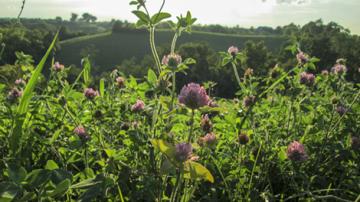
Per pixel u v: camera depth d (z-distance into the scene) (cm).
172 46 289
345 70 525
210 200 268
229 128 381
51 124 331
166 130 270
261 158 321
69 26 15288
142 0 281
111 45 9244
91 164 297
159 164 254
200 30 11400
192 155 210
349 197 307
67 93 350
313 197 274
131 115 353
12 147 261
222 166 319
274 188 325
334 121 408
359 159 351
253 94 422
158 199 234
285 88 432
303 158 294
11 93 350
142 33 9688
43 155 300
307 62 441
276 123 409
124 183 244
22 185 162
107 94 414
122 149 288
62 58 8212
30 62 486
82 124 324
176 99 260
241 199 282
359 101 471
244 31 11650
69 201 233
